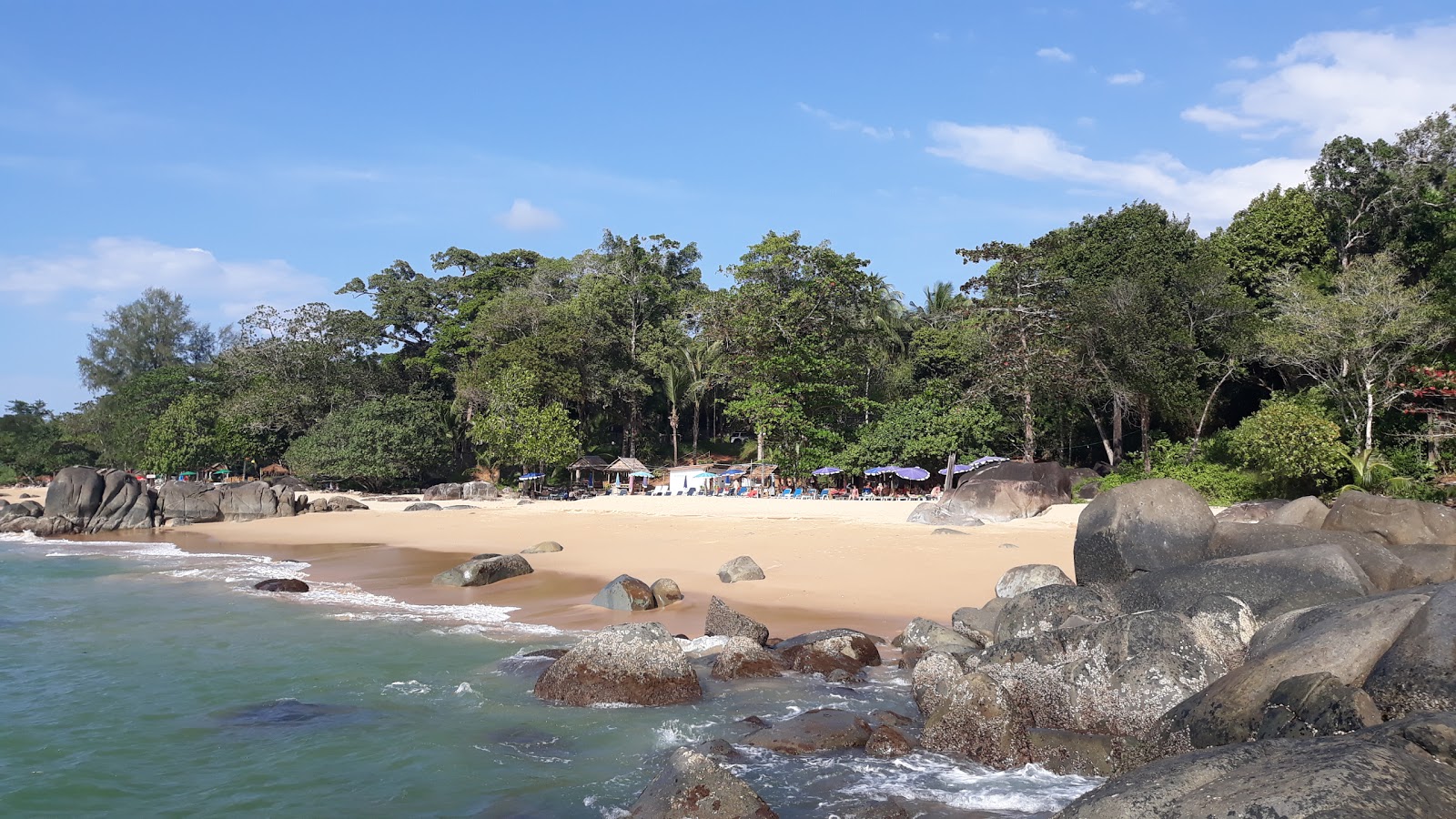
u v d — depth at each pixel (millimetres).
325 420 67438
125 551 35219
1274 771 5660
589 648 13156
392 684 13961
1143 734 9383
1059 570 17125
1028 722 10258
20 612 20672
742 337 56469
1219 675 9719
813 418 53531
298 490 63219
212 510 46688
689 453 76750
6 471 87812
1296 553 11922
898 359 67062
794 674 13961
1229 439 39062
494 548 32094
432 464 66188
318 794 9859
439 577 23484
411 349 86062
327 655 15922
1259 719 8102
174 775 10445
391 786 10008
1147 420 45844
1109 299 45594
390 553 31469
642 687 12680
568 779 10094
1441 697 7422
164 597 22609
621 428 78312
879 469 48031
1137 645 10164
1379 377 36906
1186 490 14305
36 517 44688
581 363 68125
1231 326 43844
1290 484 34062
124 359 103625
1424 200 48062
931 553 24281
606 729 11688
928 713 10914
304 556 31734
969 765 9852
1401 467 34062
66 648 16828
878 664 14500
